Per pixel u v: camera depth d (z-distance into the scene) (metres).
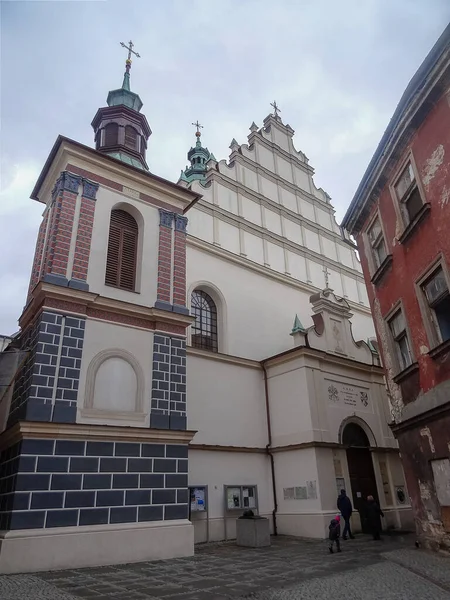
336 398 19.92
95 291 14.38
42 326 12.84
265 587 8.59
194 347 19.09
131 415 13.47
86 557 11.25
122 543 11.87
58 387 12.51
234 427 18.98
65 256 14.13
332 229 31.19
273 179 28.50
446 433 11.13
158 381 14.37
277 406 19.89
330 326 22.03
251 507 17.98
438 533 11.41
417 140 12.85
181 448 13.96
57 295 13.40
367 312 30.39
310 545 14.88
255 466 18.94
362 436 20.50
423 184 12.49
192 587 8.77
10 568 10.29
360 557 12.02
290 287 25.52
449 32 10.90
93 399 13.01
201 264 21.72
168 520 12.95
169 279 16.22
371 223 16.36
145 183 17.05
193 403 18.16
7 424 13.26
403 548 13.02
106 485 12.29
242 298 22.69
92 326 13.78
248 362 20.52
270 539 16.45
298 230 28.38
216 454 18.03
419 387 12.62
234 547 14.87
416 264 12.84
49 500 11.35
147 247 16.25
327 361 20.20
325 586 8.33
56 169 16.22
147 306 15.16
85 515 11.72
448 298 11.64
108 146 20.16
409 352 13.89
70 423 12.16
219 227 23.61
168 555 12.45
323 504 17.06
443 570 9.14
